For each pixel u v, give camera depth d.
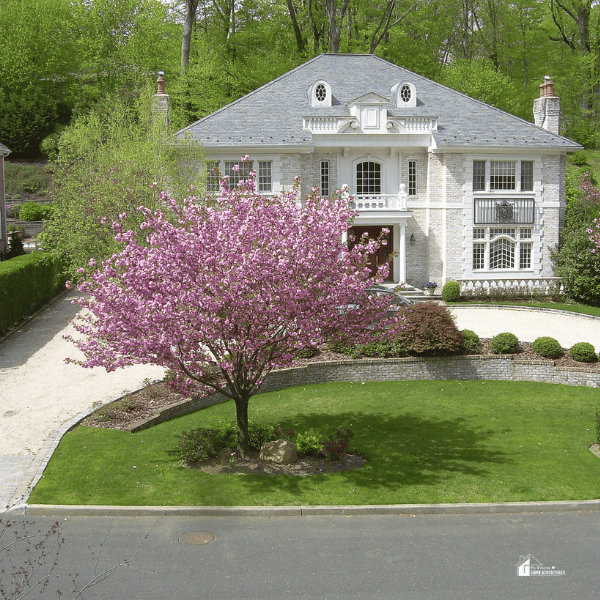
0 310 24.19
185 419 17.83
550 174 35.69
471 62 55.69
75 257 27.83
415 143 34.44
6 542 11.16
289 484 13.80
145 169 27.44
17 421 16.77
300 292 12.63
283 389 21.19
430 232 35.31
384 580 10.22
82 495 12.98
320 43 52.22
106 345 13.60
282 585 10.02
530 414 19.06
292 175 33.47
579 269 34.16
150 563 10.62
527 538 11.82
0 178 38.31
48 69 60.44
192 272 12.95
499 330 27.39
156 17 56.34
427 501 13.18
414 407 19.58
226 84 48.97
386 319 14.53
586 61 61.28
